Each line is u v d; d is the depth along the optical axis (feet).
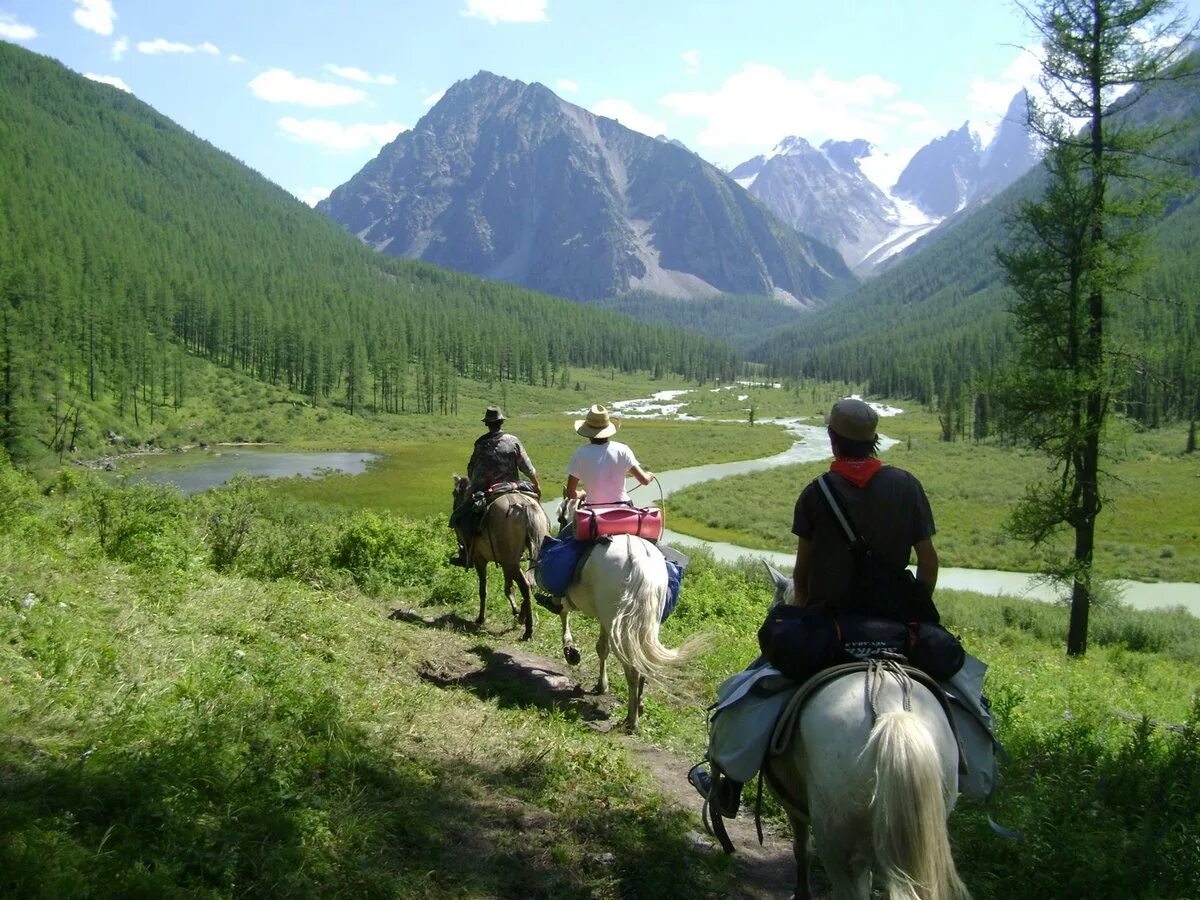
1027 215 66.54
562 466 245.24
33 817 12.99
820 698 12.89
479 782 20.12
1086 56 62.95
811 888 18.02
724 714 14.99
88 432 299.58
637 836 19.04
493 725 24.18
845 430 14.61
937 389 572.51
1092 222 63.82
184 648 21.90
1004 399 69.21
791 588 19.44
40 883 11.67
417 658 30.83
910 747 11.00
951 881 11.09
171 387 400.67
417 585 44.80
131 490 36.24
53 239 519.19
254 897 13.42
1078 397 64.95
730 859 18.85
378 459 292.40
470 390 562.66
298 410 417.69
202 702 18.83
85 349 366.84
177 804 14.49
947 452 314.14
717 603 53.47
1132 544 161.68
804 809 13.96
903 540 14.21
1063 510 67.72
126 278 500.74
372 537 46.93
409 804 17.84
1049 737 26.40
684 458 298.97
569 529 28.58
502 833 17.95
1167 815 19.01
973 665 14.93
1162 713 38.81
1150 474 243.40
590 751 23.71
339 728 19.54
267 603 29.91
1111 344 66.80
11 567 22.88
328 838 15.48
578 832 18.81
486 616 41.47
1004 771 22.80
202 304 495.00
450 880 15.85
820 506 14.34
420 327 638.12
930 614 14.35
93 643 20.17
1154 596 128.67
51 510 31.91
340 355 492.54
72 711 16.79
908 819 10.76
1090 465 67.67
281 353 469.57
